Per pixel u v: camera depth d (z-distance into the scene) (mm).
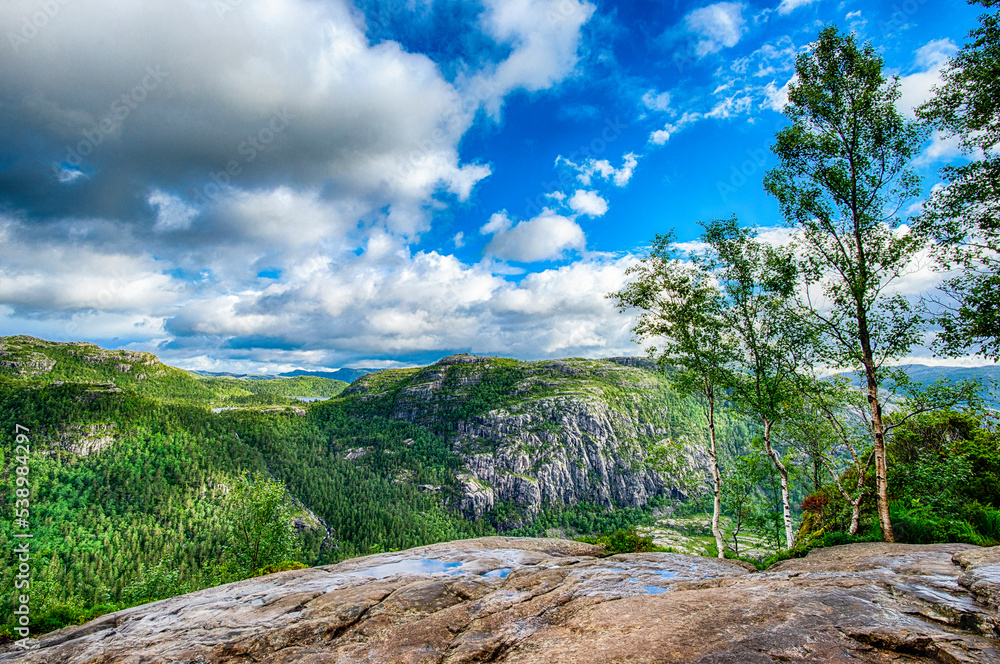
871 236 22203
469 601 11969
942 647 6152
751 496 35281
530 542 22828
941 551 13688
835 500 28141
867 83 22156
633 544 22031
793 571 11992
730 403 30781
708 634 7379
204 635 11969
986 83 19250
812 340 24406
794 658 6359
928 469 20984
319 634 11211
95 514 191125
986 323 18953
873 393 21422
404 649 9508
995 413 20453
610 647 7480
